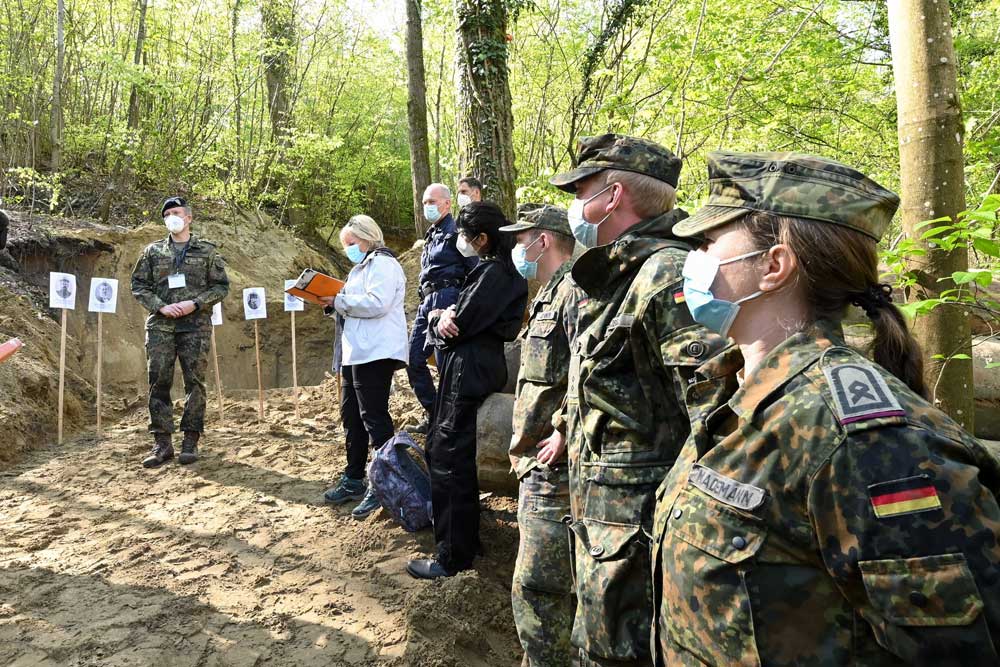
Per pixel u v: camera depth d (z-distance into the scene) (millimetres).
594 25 8055
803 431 984
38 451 5855
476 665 2996
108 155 10688
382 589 3508
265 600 3430
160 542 4066
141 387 7887
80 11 11258
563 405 2410
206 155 11648
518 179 7105
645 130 6238
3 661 2934
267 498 4680
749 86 6414
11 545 4031
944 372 2420
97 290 6309
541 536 2420
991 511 878
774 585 996
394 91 17422
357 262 4504
